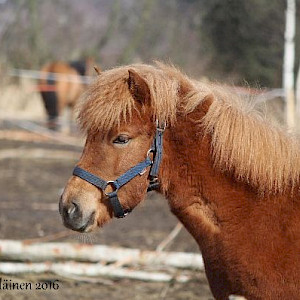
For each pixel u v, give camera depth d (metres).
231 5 34.25
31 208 16.36
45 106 29.55
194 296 10.23
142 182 6.72
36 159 23.92
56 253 10.96
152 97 6.63
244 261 6.61
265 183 6.66
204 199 6.82
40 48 44.72
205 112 6.79
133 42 44.88
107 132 6.59
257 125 6.77
